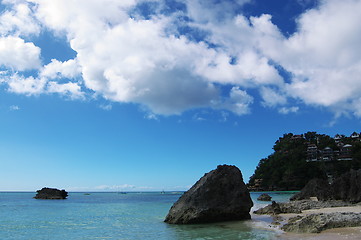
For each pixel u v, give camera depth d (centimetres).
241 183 3056
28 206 6562
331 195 5219
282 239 1803
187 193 3056
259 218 3094
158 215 4119
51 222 3297
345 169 15475
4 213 4628
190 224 2738
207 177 3017
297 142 19975
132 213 4512
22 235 2389
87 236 2297
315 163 16700
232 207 2848
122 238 2167
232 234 2133
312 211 3622
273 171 18288
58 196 10975
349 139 19238
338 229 1962
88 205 6988
